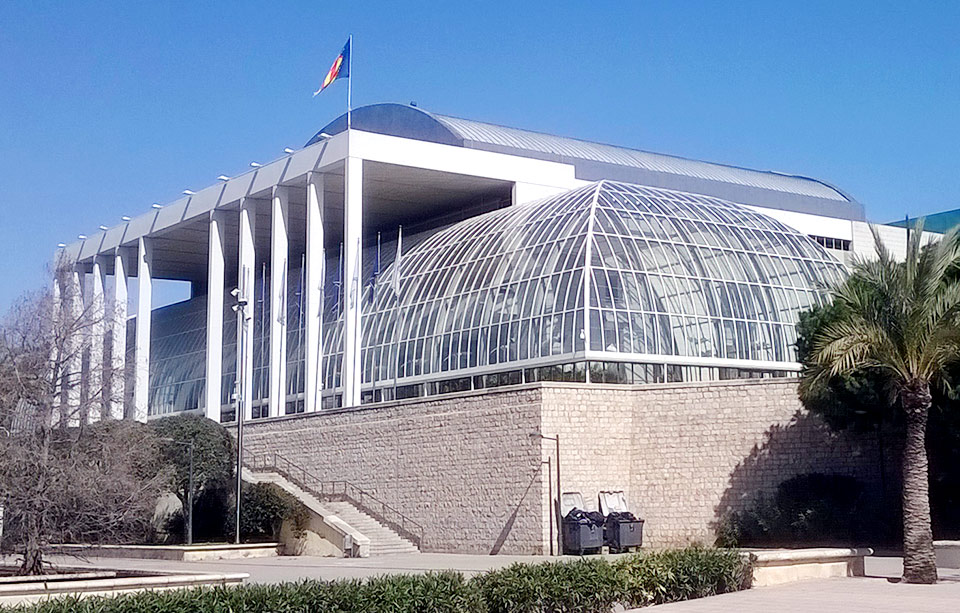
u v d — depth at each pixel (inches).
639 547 1822.1
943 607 991.6
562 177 3073.3
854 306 1289.4
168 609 794.2
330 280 3056.1
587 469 1881.2
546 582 964.6
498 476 1914.4
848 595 1104.8
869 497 1708.9
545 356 2187.5
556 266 2309.3
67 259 2004.2
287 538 2148.1
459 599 890.7
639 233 2389.3
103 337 1643.7
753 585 1203.9
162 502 2370.8
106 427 1441.9
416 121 3265.3
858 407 1624.0
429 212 3319.4
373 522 2151.8
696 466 1866.4
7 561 1696.6
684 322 2240.4
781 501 1734.7
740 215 2652.6
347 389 2573.8
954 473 1646.2
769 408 1817.2
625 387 1943.9
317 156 2807.6
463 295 2495.1
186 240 3491.6
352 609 836.6
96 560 1967.3
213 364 3002.0
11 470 1309.1
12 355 1366.9
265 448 2498.8
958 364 1471.5
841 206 3811.5
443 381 2416.3
